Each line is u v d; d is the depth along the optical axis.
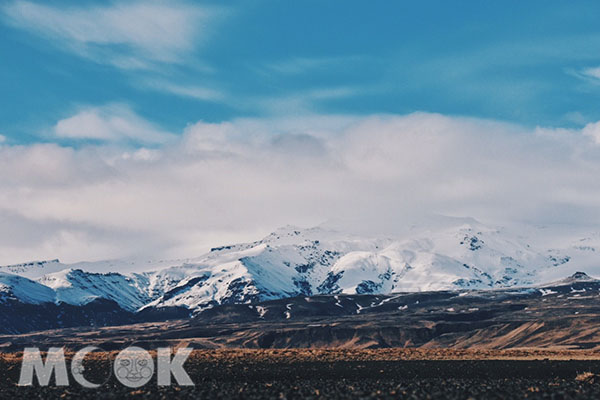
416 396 108.12
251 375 169.75
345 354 197.62
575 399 103.38
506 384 135.88
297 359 186.75
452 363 183.12
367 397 106.94
